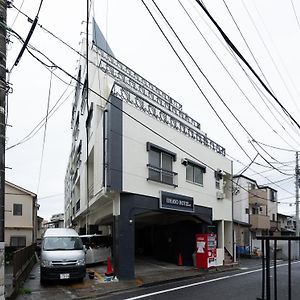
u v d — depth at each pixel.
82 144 26.41
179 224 23.52
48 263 14.44
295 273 19.45
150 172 18.44
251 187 43.91
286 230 52.22
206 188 24.19
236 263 26.14
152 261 24.42
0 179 7.72
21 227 35.81
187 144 22.28
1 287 7.64
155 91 28.58
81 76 25.94
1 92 7.83
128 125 17.11
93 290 13.15
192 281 16.31
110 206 18.89
